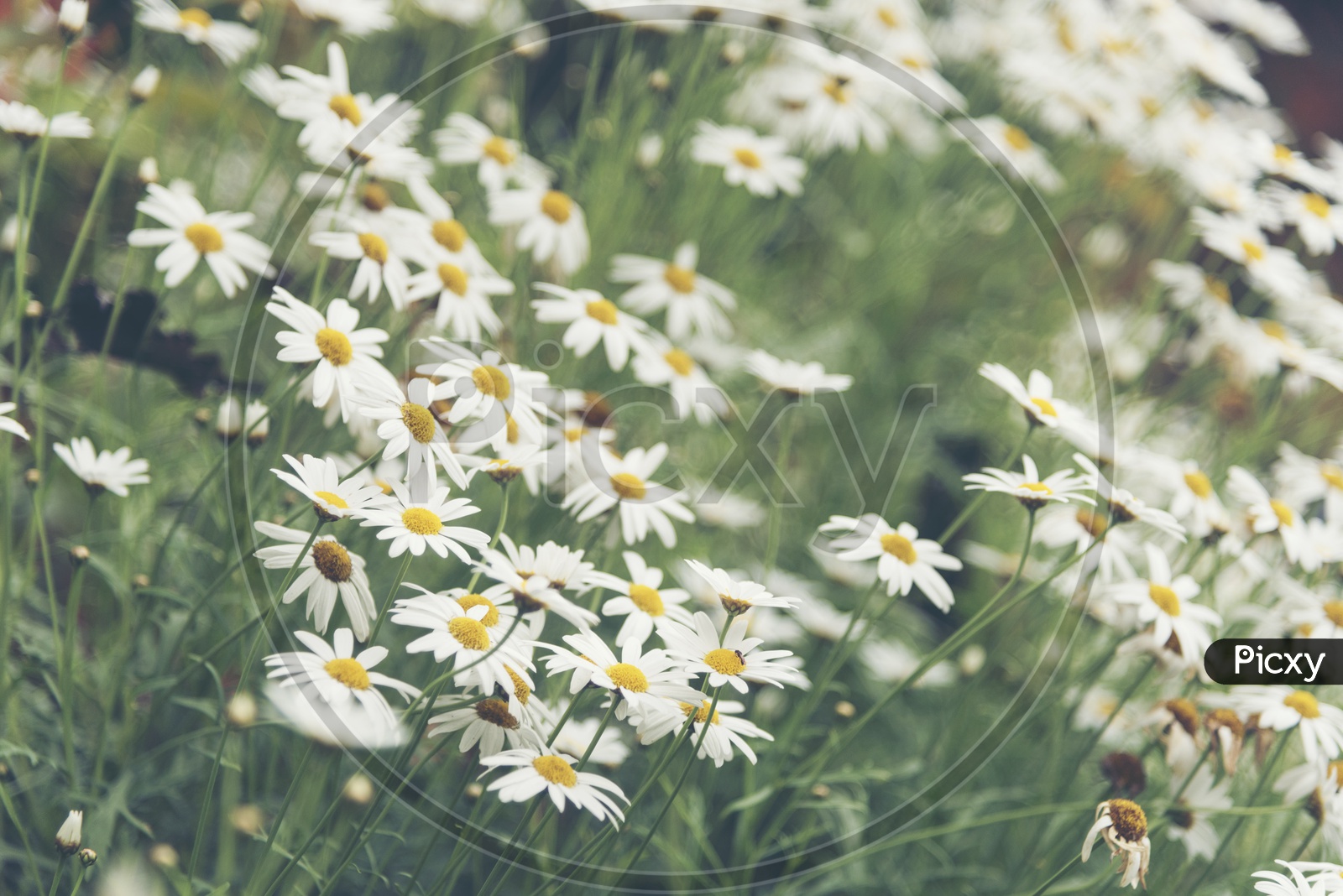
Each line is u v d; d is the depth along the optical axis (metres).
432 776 1.37
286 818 1.36
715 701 1.31
